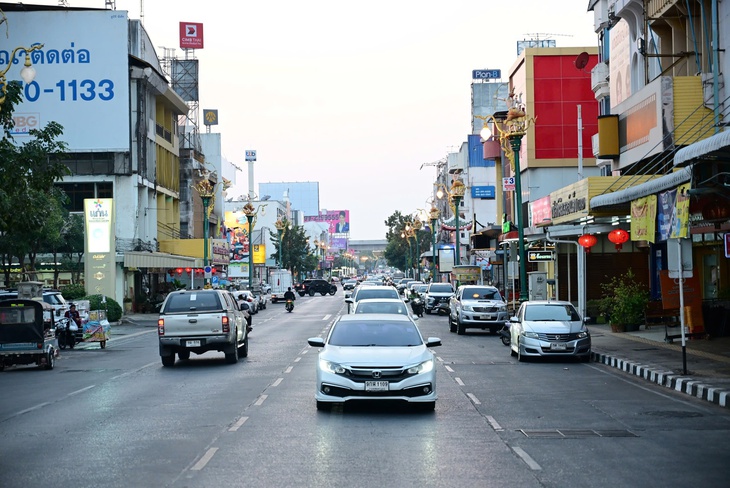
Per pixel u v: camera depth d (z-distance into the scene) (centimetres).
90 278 5109
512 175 6856
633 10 3778
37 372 2431
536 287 4416
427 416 1451
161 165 7000
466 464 1051
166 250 6944
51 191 3136
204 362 2572
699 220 2131
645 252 4441
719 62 2958
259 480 960
